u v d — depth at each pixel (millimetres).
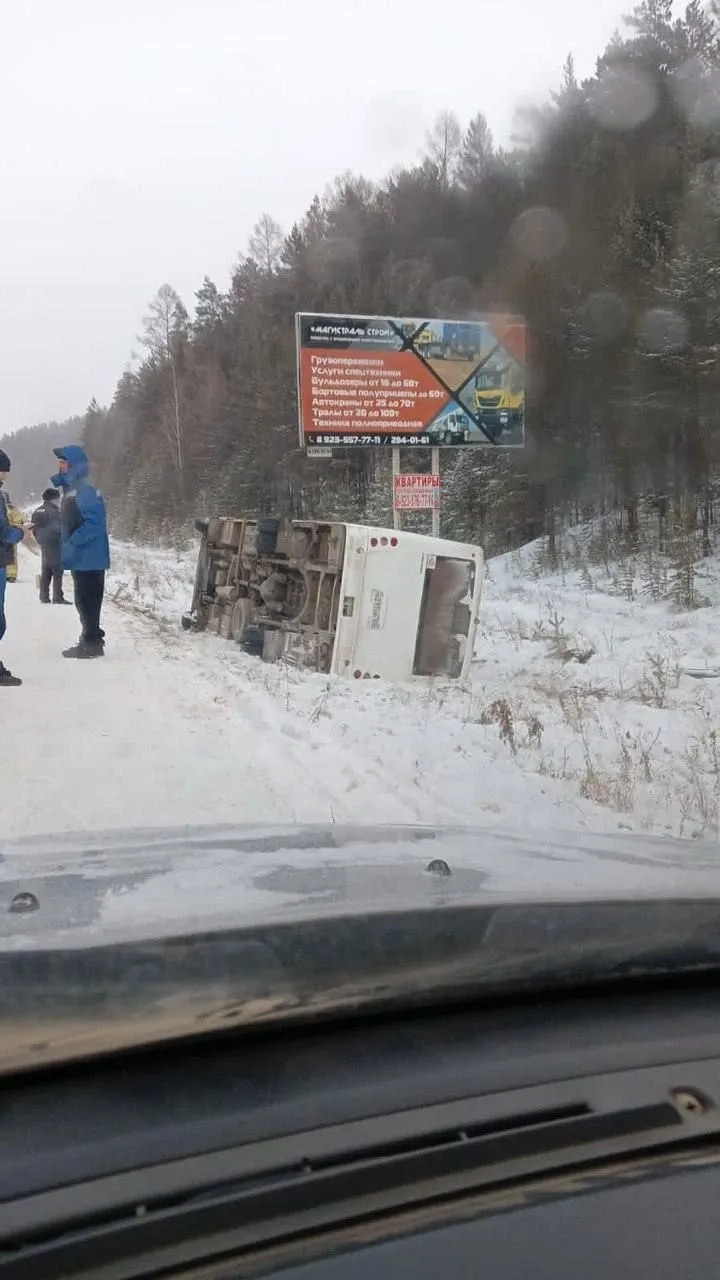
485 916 2268
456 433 19828
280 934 2088
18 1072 1792
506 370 20094
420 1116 1755
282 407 43969
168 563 34812
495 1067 1937
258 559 12812
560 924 2301
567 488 26484
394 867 2926
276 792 6148
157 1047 1866
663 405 22203
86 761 6703
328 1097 1799
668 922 2346
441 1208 1554
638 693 10711
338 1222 1506
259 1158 1623
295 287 58938
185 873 2814
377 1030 2066
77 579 11000
